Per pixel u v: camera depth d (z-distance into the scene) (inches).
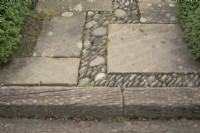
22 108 95.1
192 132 92.7
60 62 107.2
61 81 101.7
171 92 96.0
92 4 128.8
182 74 103.1
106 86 100.8
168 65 104.9
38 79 102.1
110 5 128.3
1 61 105.6
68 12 125.5
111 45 111.8
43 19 122.3
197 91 96.0
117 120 95.7
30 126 94.9
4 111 96.0
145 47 110.6
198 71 103.2
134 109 94.6
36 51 110.5
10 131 93.7
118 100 94.6
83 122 95.7
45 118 96.7
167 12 124.0
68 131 93.6
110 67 105.0
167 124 94.7
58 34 116.5
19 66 105.7
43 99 95.2
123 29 117.5
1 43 102.3
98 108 94.3
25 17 121.0
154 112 95.0
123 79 102.5
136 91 96.6
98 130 93.7
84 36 116.0
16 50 110.4
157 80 102.0
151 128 93.7
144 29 117.3
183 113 95.0
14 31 105.7
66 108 94.7
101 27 119.1
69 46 112.2
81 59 108.5
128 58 107.3
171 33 115.3
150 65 105.1
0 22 103.1
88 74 104.2
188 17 109.4
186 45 110.7
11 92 97.0
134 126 94.3
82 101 94.6
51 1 130.3
